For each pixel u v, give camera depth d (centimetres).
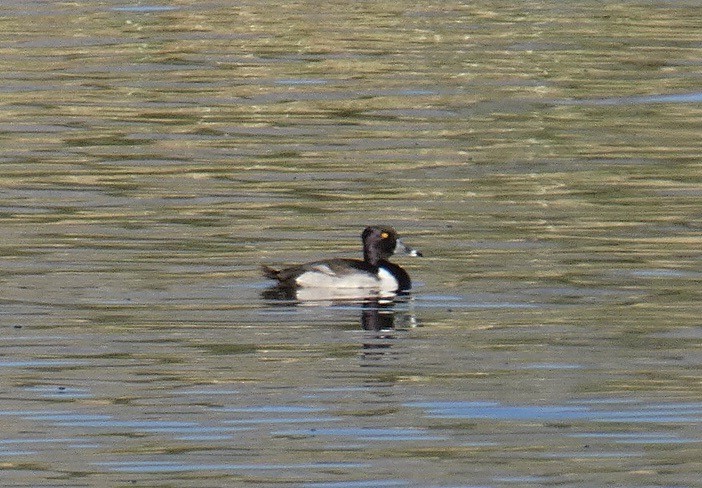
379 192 2811
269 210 2695
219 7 4728
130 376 1922
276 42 4212
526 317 2145
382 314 2159
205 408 1823
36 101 3572
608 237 2522
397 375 1930
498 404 1834
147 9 4697
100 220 2625
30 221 2616
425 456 1692
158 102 3569
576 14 4625
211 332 2081
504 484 1622
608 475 1641
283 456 1692
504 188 2839
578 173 2947
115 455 1695
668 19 4538
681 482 1623
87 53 4084
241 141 3216
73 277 2309
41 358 1980
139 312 2158
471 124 3356
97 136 3259
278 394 1864
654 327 2097
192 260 2402
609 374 1927
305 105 3538
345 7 4731
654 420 1786
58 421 1786
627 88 3697
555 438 1739
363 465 1670
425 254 2442
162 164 3028
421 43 4197
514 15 4600
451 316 2155
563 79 3784
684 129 3303
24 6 4756
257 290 2259
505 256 2425
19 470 1656
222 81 3772
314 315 2159
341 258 2311
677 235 2530
